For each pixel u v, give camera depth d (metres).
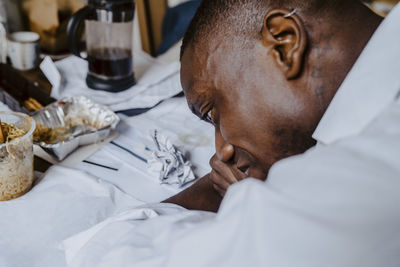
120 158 0.60
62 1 0.83
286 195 0.19
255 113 0.37
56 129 0.64
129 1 0.75
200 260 0.21
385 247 0.17
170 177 0.57
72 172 0.55
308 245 0.17
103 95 0.75
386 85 0.23
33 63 0.79
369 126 0.20
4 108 0.69
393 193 0.17
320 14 0.34
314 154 0.20
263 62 0.35
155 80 0.82
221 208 0.22
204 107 0.43
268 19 0.34
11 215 0.48
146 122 0.70
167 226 0.28
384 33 0.25
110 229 0.37
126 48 0.79
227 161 0.45
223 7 0.38
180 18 1.02
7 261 0.42
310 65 0.33
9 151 0.46
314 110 0.34
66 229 0.47
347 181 0.18
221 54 0.38
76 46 0.74
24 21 0.87
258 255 0.18
